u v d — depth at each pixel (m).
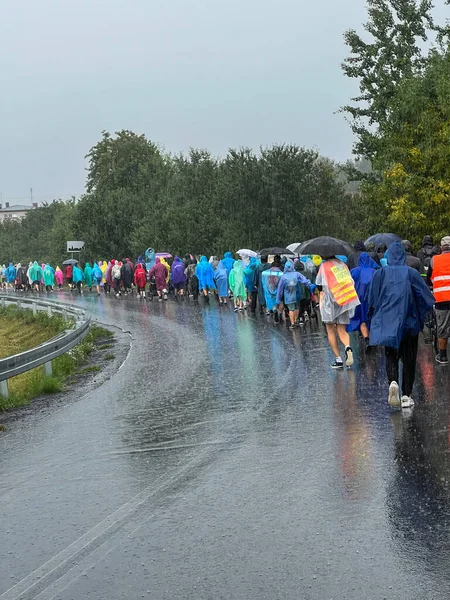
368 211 30.53
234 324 23.08
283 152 44.06
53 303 33.09
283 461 7.36
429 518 5.56
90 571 5.01
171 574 4.86
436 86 28.61
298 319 21.64
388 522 5.53
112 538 5.59
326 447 7.76
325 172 44.47
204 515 5.95
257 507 6.05
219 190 45.78
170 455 7.93
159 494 6.58
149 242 54.50
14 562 5.27
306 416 9.35
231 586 4.62
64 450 8.59
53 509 6.39
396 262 9.38
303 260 23.94
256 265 26.67
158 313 29.38
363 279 14.66
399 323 9.10
